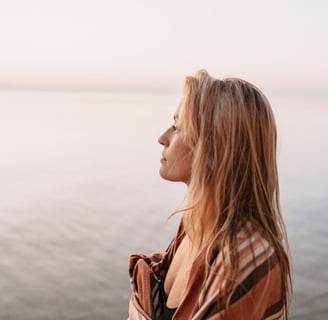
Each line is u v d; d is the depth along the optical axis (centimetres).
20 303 1452
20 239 2062
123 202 2716
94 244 1975
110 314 1379
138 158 4519
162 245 1956
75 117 10731
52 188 3134
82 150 5044
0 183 3319
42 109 15038
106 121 9456
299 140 5472
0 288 1559
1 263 1777
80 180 3409
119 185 3222
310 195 2611
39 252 1898
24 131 7031
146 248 1920
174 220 2306
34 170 3856
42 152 4888
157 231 2139
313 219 2145
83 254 1856
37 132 6894
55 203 2706
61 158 4481
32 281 1612
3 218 2384
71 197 2855
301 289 1433
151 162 4278
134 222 2288
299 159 3994
